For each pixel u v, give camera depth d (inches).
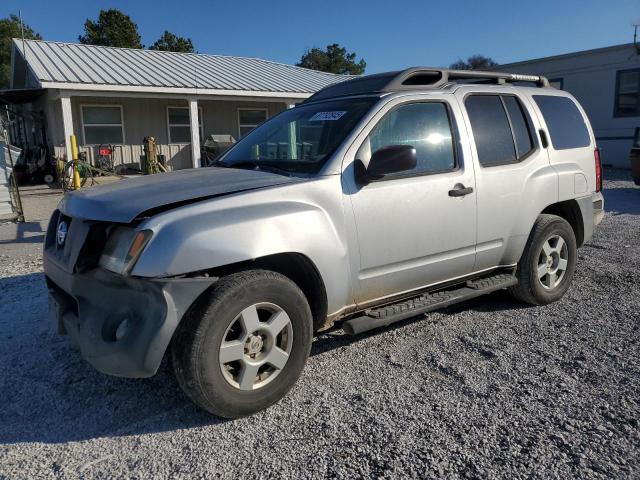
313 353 162.1
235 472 108.0
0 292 225.6
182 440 119.5
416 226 154.7
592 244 295.1
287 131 167.9
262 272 127.9
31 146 842.2
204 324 118.0
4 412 132.0
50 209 481.4
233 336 126.0
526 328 178.1
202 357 118.3
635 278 228.7
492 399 132.9
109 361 118.9
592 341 165.8
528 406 129.1
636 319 182.9
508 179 178.1
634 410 126.0
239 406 125.0
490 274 188.4
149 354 114.7
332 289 139.5
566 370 147.0
